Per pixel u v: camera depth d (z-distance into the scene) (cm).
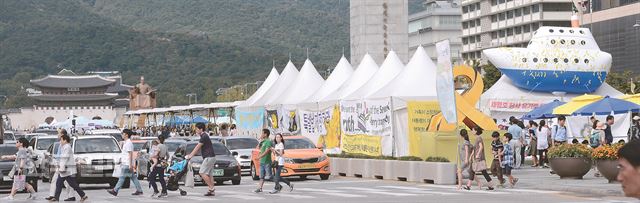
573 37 5762
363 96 4506
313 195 2839
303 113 5116
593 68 5709
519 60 5638
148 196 2923
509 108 5512
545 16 14238
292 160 3712
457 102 4012
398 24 6950
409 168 3541
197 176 3381
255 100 6303
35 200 2850
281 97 5600
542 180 3225
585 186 2847
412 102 3878
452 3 19762
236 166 3497
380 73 4678
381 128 4094
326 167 3753
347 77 5384
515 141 4019
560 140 4050
